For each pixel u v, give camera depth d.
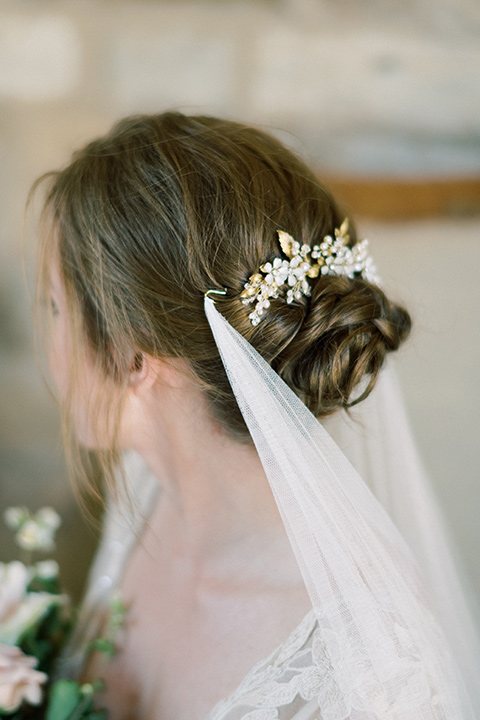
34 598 1.04
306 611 0.79
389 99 1.92
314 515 0.73
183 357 0.80
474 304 1.75
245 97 2.20
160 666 0.95
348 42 1.95
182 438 0.89
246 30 2.13
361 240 0.90
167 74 2.34
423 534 1.02
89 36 2.35
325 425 0.92
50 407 2.76
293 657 0.74
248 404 0.74
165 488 0.97
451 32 1.85
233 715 0.74
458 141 1.88
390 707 0.66
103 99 2.45
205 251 0.76
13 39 2.38
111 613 1.08
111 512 1.17
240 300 0.76
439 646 0.76
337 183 1.94
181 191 0.77
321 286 0.78
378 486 1.00
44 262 0.95
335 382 0.77
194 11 2.20
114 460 0.92
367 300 0.80
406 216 1.87
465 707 0.77
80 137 2.51
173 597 0.99
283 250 0.77
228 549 0.90
